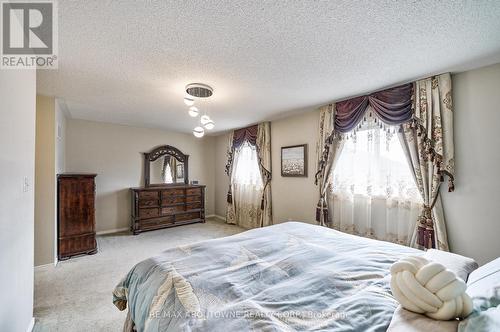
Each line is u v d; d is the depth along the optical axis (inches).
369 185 107.6
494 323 26.0
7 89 46.6
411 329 29.3
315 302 39.0
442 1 48.7
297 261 54.4
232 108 130.5
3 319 44.8
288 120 151.0
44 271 104.4
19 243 54.1
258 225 173.3
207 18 54.4
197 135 108.4
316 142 133.2
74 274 101.9
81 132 161.6
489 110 77.2
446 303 30.0
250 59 74.3
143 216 171.5
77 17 53.3
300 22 56.0
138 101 118.0
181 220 192.4
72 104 123.3
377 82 92.6
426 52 69.7
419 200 92.2
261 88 99.3
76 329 66.7
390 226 100.1
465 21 55.0
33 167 66.5
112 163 174.2
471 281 39.3
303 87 98.0
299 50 68.7
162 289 43.8
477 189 79.4
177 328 33.2
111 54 70.6
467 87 81.4
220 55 71.8
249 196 183.3
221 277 47.4
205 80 90.7
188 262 54.4
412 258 36.1
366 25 57.0
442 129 84.0
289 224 91.7
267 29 58.8
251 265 53.4
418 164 90.0
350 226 114.9
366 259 56.0
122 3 49.0
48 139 109.6
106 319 71.2
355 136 112.9
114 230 174.4
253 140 174.6
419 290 31.9
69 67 79.0
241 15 53.4
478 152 79.1
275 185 160.6
